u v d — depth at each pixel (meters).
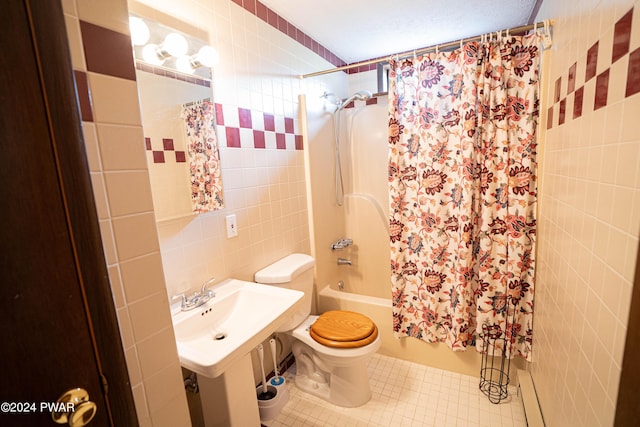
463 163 1.58
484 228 1.61
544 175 1.47
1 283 0.47
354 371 1.60
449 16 1.95
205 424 1.24
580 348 0.93
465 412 1.57
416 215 1.80
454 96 1.60
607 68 0.79
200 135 1.33
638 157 0.64
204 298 1.28
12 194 0.48
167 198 1.21
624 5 0.70
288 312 1.24
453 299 1.74
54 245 0.53
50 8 0.51
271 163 1.77
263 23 1.69
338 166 2.43
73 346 0.55
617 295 0.71
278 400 1.61
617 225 0.72
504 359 1.73
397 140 1.76
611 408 0.72
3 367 0.48
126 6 0.70
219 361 0.92
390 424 1.52
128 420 0.65
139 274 0.74
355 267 2.62
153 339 0.77
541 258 1.49
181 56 1.23
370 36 2.20
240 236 1.56
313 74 1.96
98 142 0.65
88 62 0.63
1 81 0.46
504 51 1.48
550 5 1.46
